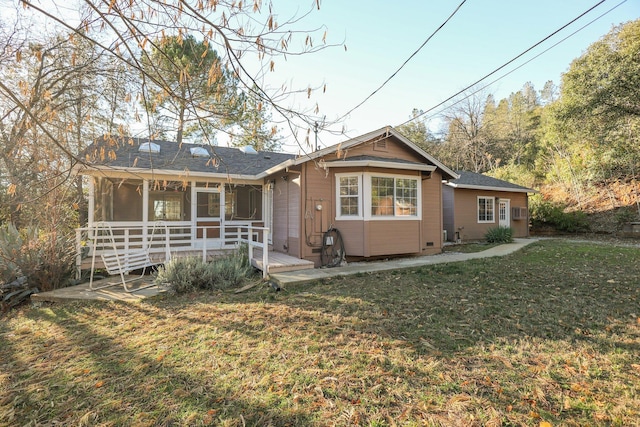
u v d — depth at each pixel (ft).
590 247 33.58
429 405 7.38
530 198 57.88
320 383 8.44
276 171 27.27
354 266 23.67
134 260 21.94
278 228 30.63
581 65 44.32
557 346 10.14
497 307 13.89
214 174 28.40
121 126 10.32
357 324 12.34
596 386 7.91
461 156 97.30
